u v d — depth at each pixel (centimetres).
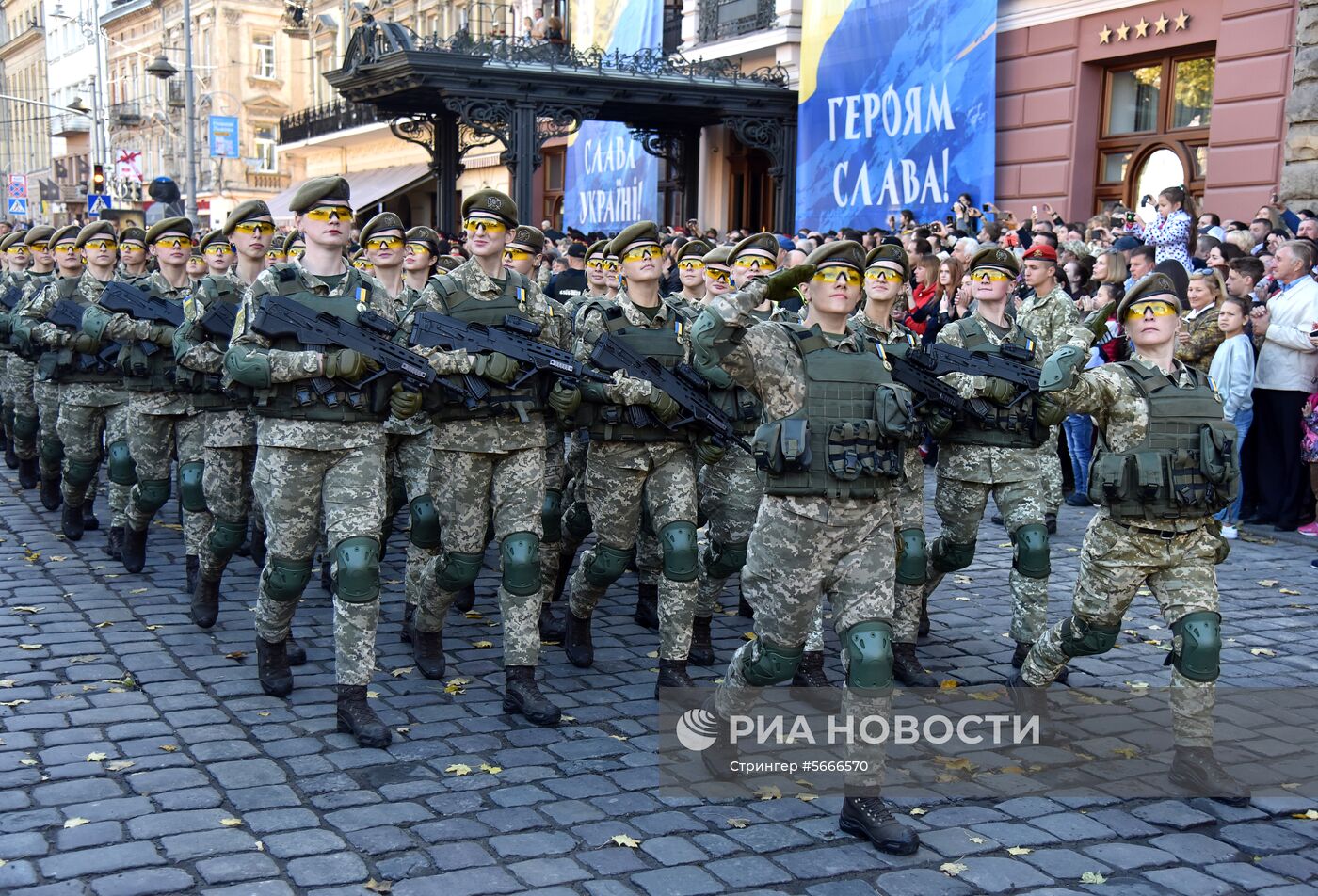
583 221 2441
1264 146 1284
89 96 6247
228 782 466
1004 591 778
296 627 680
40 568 803
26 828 425
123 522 824
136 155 3400
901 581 591
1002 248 607
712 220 2248
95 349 810
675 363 578
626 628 698
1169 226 1094
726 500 610
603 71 1772
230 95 4650
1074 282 1052
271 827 430
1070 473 1138
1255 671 622
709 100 1856
